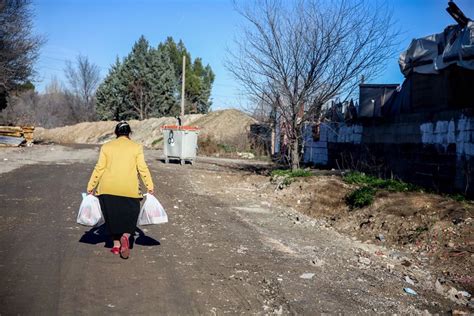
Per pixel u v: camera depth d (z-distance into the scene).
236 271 6.19
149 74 61.62
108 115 65.69
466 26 10.64
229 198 12.57
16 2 28.62
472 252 7.28
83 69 81.94
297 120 15.09
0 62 27.78
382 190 11.14
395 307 5.35
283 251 7.43
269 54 14.70
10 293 4.91
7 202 9.78
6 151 23.58
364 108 15.84
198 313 4.73
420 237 8.28
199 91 69.50
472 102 10.38
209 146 32.19
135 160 6.37
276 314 4.85
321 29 14.27
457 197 9.74
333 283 6.03
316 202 11.62
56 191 11.52
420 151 12.23
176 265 6.28
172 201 11.29
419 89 12.70
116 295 5.06
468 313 5.34
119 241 6.62
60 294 4.98
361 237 9.08
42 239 7.14
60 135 62.38
